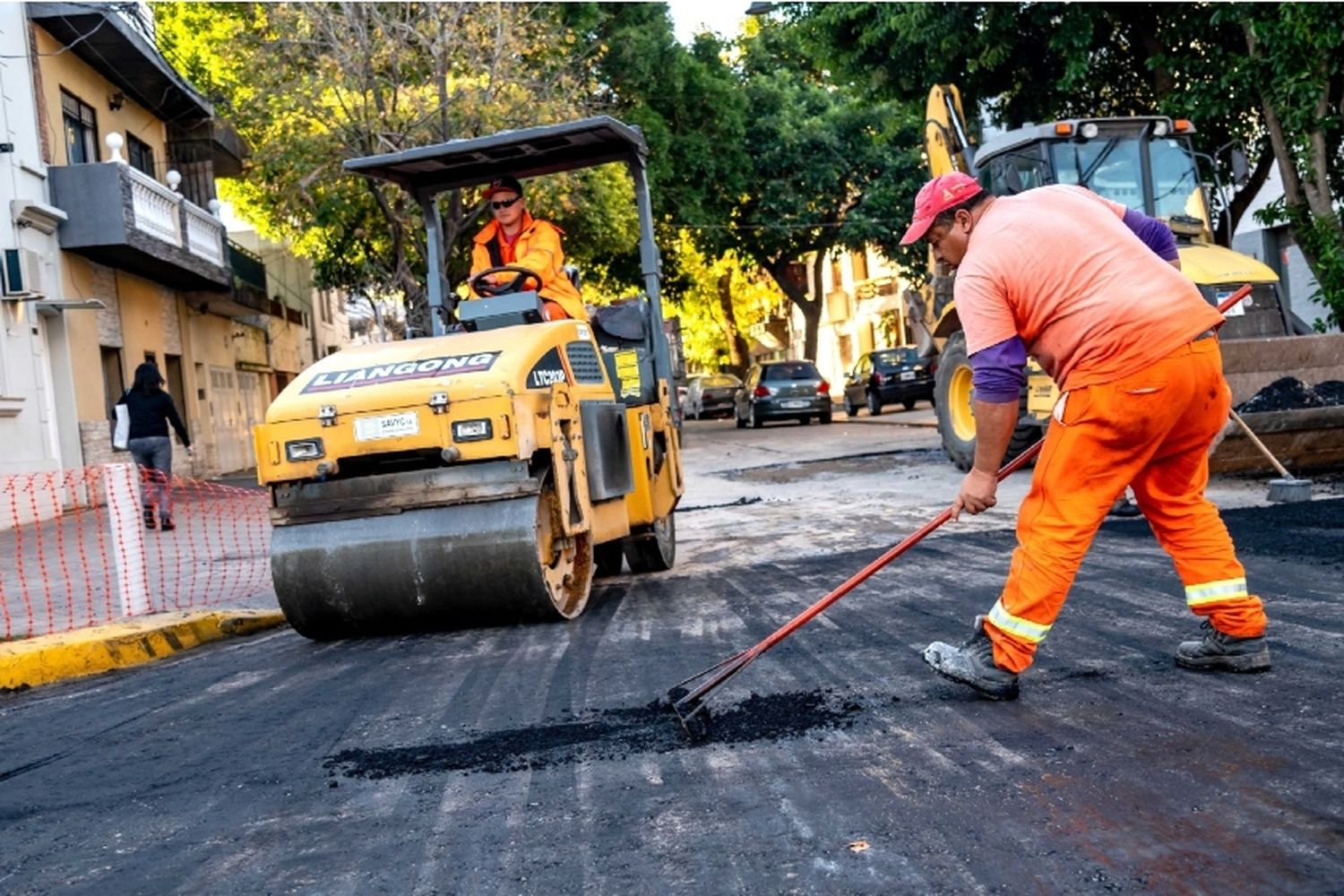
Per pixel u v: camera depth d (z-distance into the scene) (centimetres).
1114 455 422
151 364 1477
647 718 459
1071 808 329
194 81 2841
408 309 2398
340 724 498
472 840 346
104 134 2262
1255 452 1053
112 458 2042
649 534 864
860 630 586
